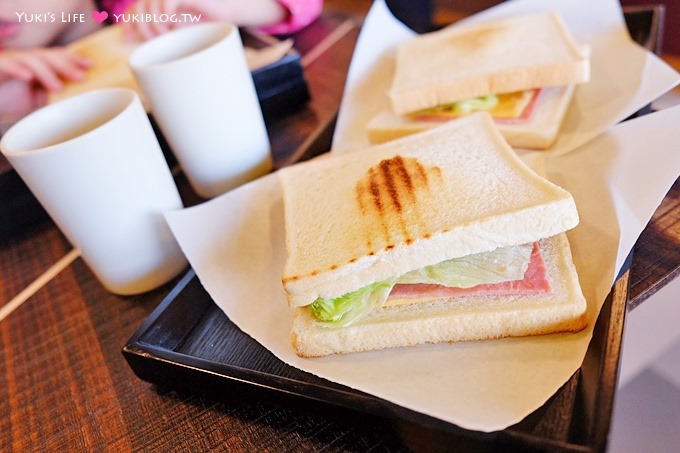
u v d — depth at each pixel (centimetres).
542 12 45
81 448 24
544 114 35
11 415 26
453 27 48
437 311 24
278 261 29
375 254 23
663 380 29
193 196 37
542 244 26
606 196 26
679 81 32
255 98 36
